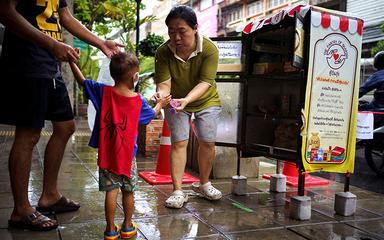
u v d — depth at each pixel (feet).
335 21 10.62
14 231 9.14
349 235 9.69
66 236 8.92
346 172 11.32
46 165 10.34
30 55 9.09
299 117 10.54
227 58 13.14
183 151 11.85
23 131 9.26
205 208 11.53
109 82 10.66
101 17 50.65
